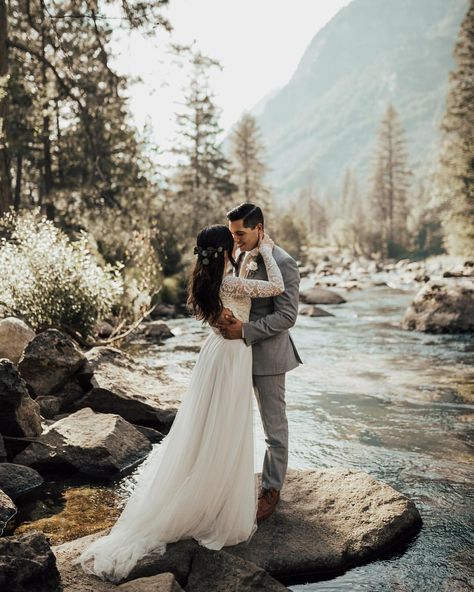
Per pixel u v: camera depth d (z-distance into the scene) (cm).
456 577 308
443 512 384
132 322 1145
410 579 308
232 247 340
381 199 7425
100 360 646
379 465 469
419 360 902
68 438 470
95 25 1730
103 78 1930
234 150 5569
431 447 509
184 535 321
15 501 399
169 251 1869
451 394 690
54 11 1758
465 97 3853
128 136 2027
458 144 3744
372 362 891
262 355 349
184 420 334
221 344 337
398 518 353
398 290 2345
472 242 3616
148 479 346
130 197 2058
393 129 7325
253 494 330
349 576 312
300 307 1700
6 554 260
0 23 1543
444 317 1191
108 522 367
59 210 2081
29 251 816
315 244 9356
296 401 666
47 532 352
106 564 288
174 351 973
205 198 2794
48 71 1977
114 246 1527
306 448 509
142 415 568
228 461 320
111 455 453
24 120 1881
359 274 4116
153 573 293
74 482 433
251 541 329
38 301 787
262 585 282
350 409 631
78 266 831
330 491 383
